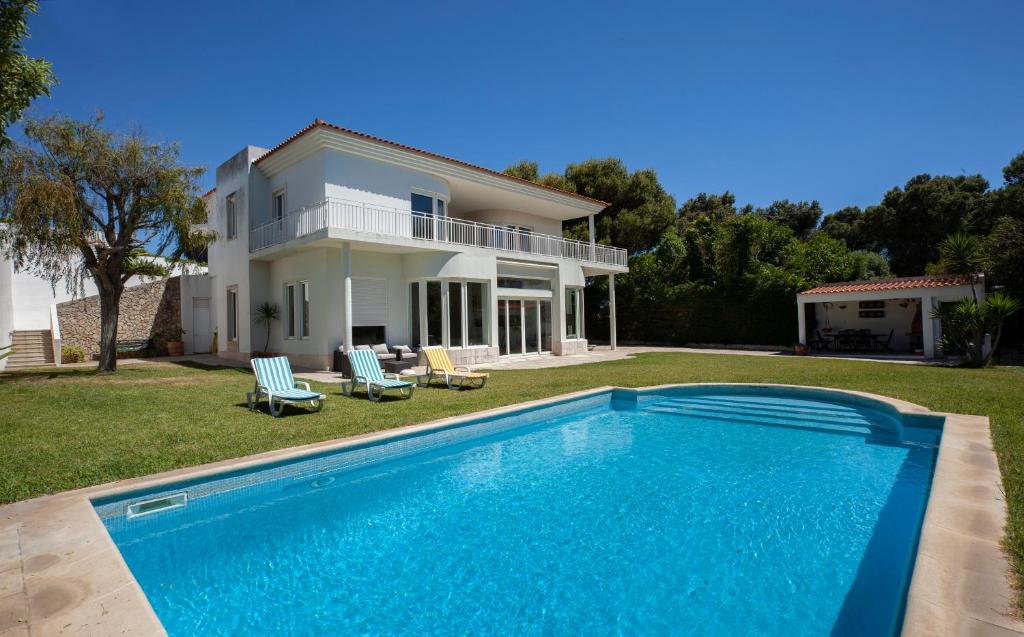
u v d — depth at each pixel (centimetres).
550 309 2025
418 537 423
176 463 511
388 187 1581
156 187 1373
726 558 376
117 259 1390
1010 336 1709
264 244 1625
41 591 261
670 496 514
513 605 317
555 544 406
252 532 433
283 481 539
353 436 630
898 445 703
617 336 2873
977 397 838
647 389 1063
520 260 1853
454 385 1170
